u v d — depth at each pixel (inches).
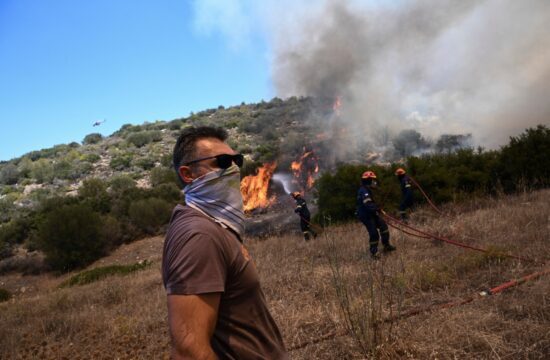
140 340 237.1
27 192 1943.9
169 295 66.7
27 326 327.6
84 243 934.4
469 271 255.3
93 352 227.1
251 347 71.8
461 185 577.3
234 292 71.2
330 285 263.9
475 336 164.9
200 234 68.8
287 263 382.3
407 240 369.4
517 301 191.6
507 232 323.0
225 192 76.2
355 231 481.1
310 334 201.2
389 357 162.9
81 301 428.1
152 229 1044.5
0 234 1147.3
